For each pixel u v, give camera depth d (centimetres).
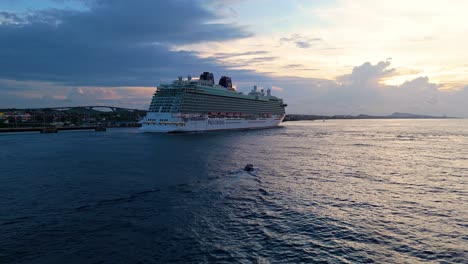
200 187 4347
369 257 2419
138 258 2373
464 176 5247
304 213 3341
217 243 2627
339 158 7200
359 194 4078
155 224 3017
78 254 2430
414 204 3684
